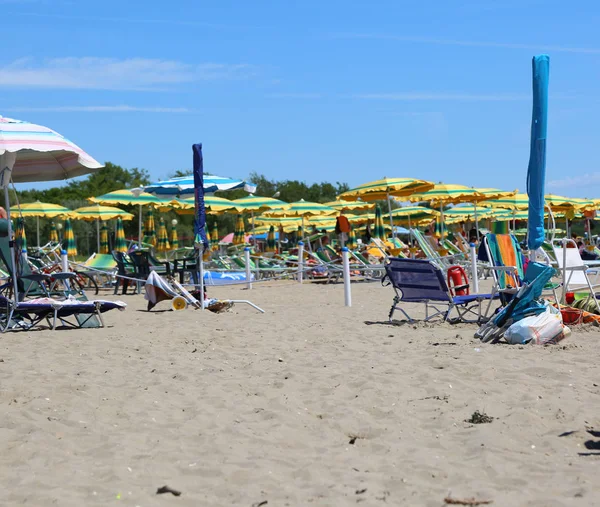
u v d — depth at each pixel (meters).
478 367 6.32
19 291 10.27
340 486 3.64
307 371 6.47
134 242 24.03
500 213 33.34
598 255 19.88
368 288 17.02
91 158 10.18
